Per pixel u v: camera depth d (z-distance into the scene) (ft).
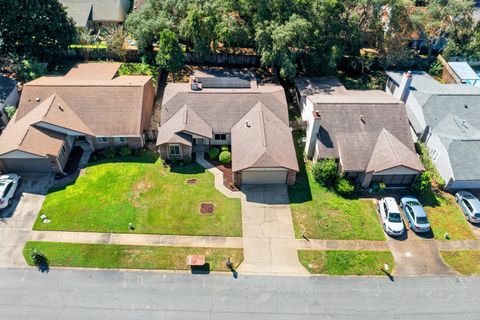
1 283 92.27
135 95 133.39
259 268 97.86
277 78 162.61
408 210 110.73
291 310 89.40
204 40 158.51
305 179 122.93
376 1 157.38
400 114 127.44
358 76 174.91
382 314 89.35
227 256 100.17
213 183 120.16
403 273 98.07
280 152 118.21
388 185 121.29
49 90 133.39
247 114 132.57
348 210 113.29
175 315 87.56
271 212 111.96
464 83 164.76
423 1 193.77
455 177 116.57
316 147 123.65
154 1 165.27
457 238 107.24
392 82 156.56
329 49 160.25
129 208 111.04
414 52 185.78
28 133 117.80
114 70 158.40
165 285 93.45
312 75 164.45
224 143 133.69
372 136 122.72
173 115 131.44
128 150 128.77
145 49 167.22
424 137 134.31
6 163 116.78
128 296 90.94
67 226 105.50
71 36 168.14
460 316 89.71
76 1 200.23
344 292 93.50
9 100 139.54
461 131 128.77
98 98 132.05
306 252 101.96
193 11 150.82
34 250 96.89
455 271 99.14
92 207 110.83
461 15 172.24
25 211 108.88
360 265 99.45
